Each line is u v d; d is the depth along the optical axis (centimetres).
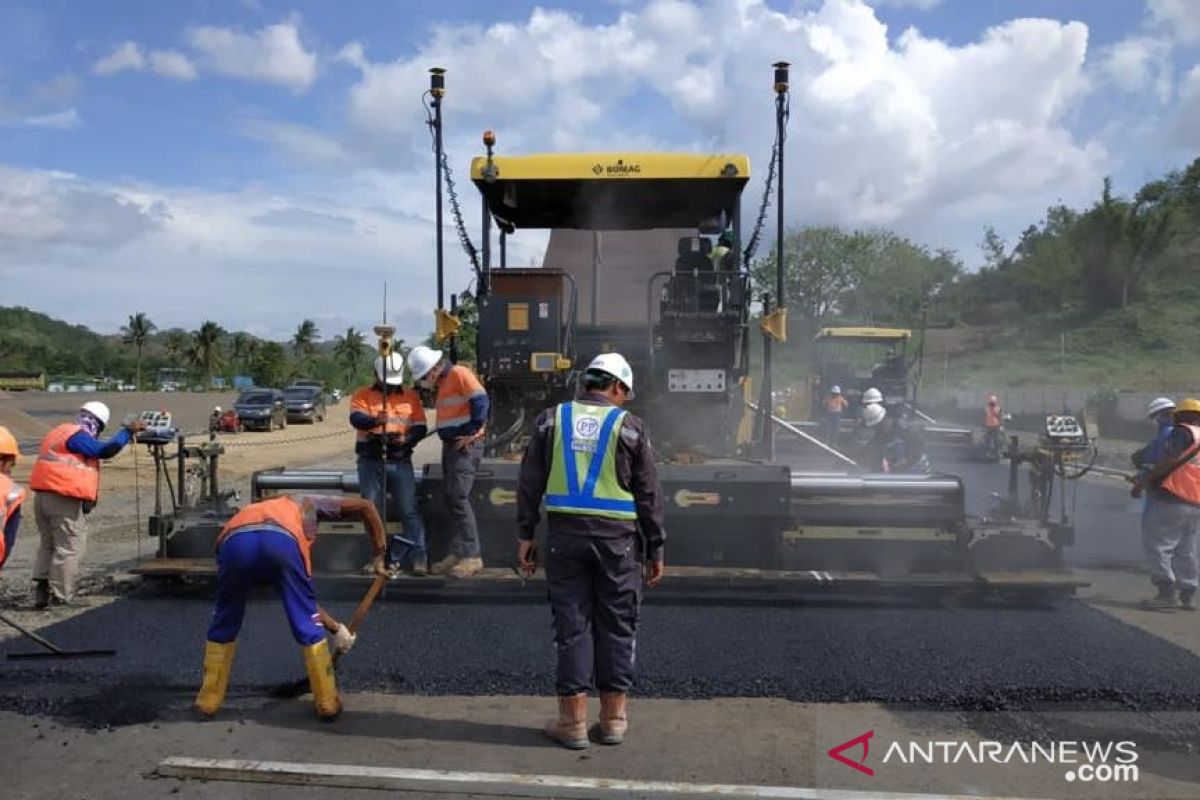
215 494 839
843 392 2031
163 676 549
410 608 686
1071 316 5366
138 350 12250
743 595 721
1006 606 709
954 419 3609
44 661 578
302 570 488
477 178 807
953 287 6338
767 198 798
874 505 729
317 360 8588
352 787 409
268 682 538
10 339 13100
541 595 716
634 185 825
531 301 765
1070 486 1617
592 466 459
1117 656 582
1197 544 750
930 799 392
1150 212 5466
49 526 717
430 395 778
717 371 763
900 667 558
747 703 507
